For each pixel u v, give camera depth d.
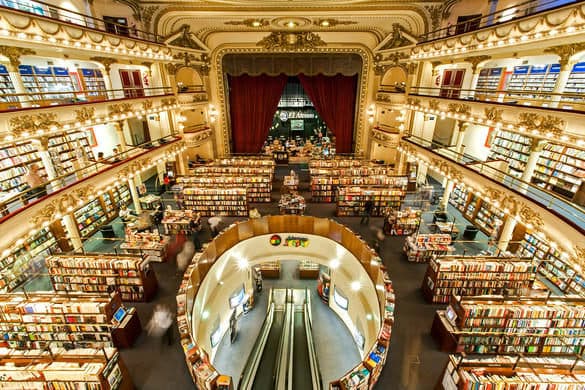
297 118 25.41
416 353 7.49
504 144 12.63
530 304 7.23
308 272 14.21
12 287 9.27
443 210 13.95
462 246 11.70
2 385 5.43
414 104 15.03
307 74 18.73
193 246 11.62
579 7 6.93
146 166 13.57
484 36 10.12
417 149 14.78
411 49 14.87
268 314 12.38
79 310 7.11
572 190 9.40
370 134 19.47
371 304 9.51
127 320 7.59
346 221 13.45
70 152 12.22
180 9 13.82
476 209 13.09
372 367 6.07
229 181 14.72
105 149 15.35
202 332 9.11
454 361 5.77
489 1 12.45
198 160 19.41
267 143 24.66
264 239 12.05
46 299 7.33
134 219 12.93
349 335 11.16
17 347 7.46
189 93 16.94
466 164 11.46
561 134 7.62
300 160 22.31
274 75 19.00
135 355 7.42
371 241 12.01
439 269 8.51
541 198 8.36
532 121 8.51
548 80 10.49
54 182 9.51
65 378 5.46
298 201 13.74
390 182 14.51
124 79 15.20
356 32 16.70
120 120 12.26
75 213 11.55
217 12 14.05
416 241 10.82
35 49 9.40
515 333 7.18
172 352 7.50
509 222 9.99
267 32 16.98
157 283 9.59
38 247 10.02
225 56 18.55
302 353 10.30
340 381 5.83
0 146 9.61
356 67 18.61
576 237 6.80
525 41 8.55
